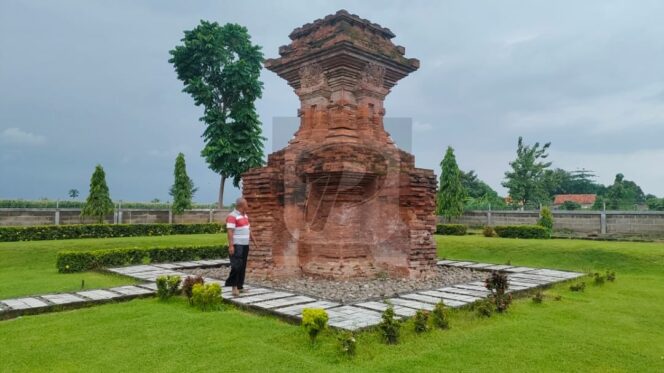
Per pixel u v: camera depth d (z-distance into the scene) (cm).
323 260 1110
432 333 630
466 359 532
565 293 955
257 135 3108
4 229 1981
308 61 1162
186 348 555
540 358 537
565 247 1662
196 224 2675
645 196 4297
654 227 2342
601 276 1088
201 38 2927
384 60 1161
